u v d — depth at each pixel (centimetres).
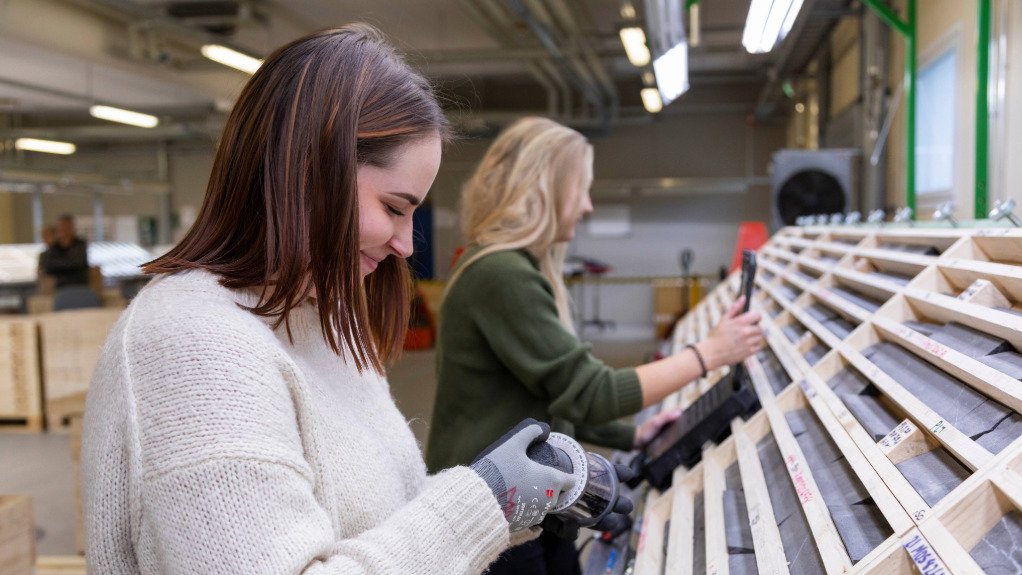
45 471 474
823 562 80
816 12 559
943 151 396
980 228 121
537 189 152
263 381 64
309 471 65
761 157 1131
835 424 107
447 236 1174
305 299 78
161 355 62
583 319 1177
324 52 71
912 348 110
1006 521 66
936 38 408
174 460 58
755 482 114
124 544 61
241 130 71
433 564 66
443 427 152
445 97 85
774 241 339
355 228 69
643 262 1167
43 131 1053
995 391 78
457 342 149
